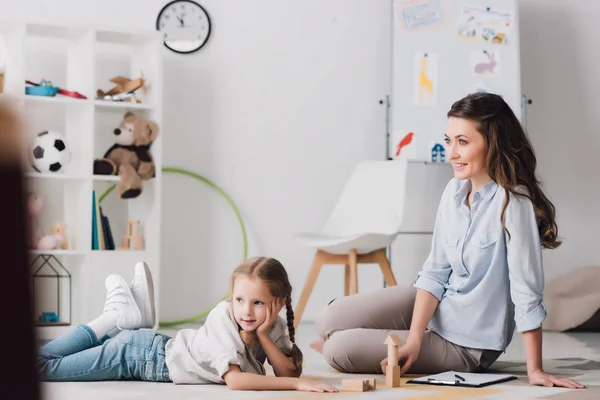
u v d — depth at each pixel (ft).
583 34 15.62
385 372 6.56
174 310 14.40
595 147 15.57
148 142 12.94
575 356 9.22
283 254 14.80
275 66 14.87
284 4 14.90
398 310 7.52
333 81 15.01
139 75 13.52
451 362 7.14
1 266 0.84
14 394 0.87
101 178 12.63
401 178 12.71
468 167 6.87
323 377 7.14
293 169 14.88
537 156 15.44
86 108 12.64
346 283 13.06
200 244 14.52
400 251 14.94
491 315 7.04
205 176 14.60
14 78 12.34
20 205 0.85
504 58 14.51
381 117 15.08
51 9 14.06
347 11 15.08
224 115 14.69
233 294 6.27
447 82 14.44
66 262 13.29
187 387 6.23
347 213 12.78
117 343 6.52
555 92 15.52
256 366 6.42
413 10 14.51
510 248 6.71
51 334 12.27
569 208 15.46
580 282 13.32
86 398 5.66
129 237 13.04
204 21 14.58
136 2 14.38
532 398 5.77
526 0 15.55
